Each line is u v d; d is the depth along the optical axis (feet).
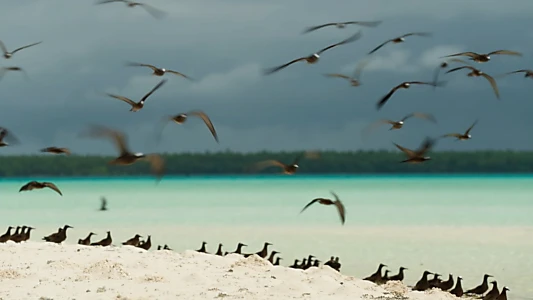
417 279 113.70
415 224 199.21
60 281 74.84
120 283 74.79
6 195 357.82
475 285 108.37
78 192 388.37
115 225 198.49
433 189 398.01
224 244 158.40
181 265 84.69
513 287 106.01
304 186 456.45
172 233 179.83
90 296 69.15
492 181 530.27
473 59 76.07
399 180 581.53
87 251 90.33
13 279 75.10
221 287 74.74
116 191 398.21
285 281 78.59
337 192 372.38
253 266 86.63
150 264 83.92
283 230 186.19
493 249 146.41
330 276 85.66
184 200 307.99
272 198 318.45
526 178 606.96
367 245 154.71
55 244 96.22
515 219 210.59
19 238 112.37
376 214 231.50
